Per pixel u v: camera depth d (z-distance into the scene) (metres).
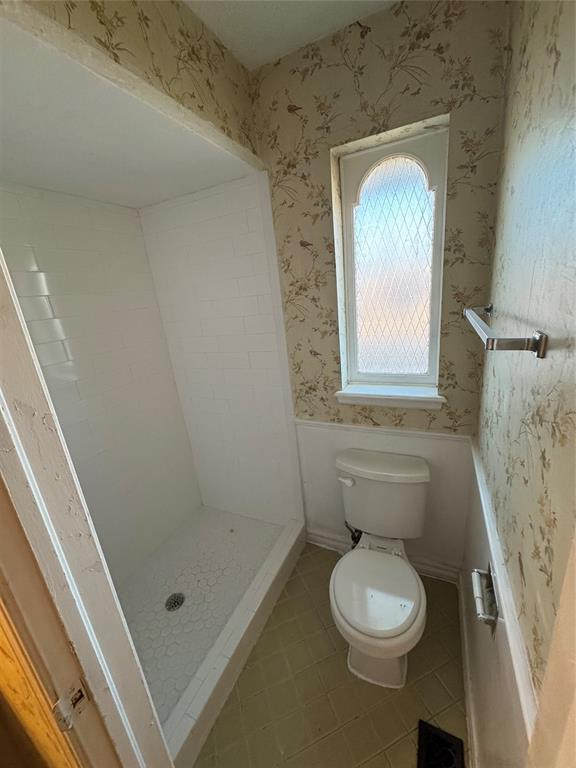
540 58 0.61
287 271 1.46
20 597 0.42
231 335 1.70
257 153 1.32
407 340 1.43
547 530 0.49
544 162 0.57
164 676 1.30
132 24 0.81
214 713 1.18
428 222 1.26
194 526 2.08
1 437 0.39
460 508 1.46
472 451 1.29
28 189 1.26
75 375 1.46
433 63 1.02
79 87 0.77
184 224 1.60
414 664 1.28
